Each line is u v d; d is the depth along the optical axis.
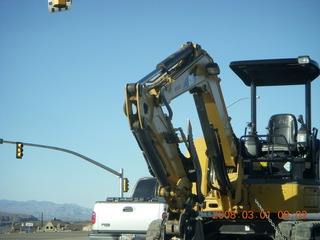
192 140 9.48
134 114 8.22
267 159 11.59
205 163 11.26
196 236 9.74
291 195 11.19
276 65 11.93
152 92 8.85
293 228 10.40
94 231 15.60
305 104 12.26
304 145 11.58
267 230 11.62
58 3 13.41
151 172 9.47
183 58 9.48
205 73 10.38
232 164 11.21
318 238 10.55
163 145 8.98
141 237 15.24
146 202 15.46
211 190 11.22
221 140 10.98
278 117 12.38
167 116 9.04
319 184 11.29
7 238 27.78
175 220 9.63
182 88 9.55
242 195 11.38
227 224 11.83
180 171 9.59
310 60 11.59
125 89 8.12
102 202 15.70
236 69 12.35
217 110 10.77
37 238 27.66
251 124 12.41
